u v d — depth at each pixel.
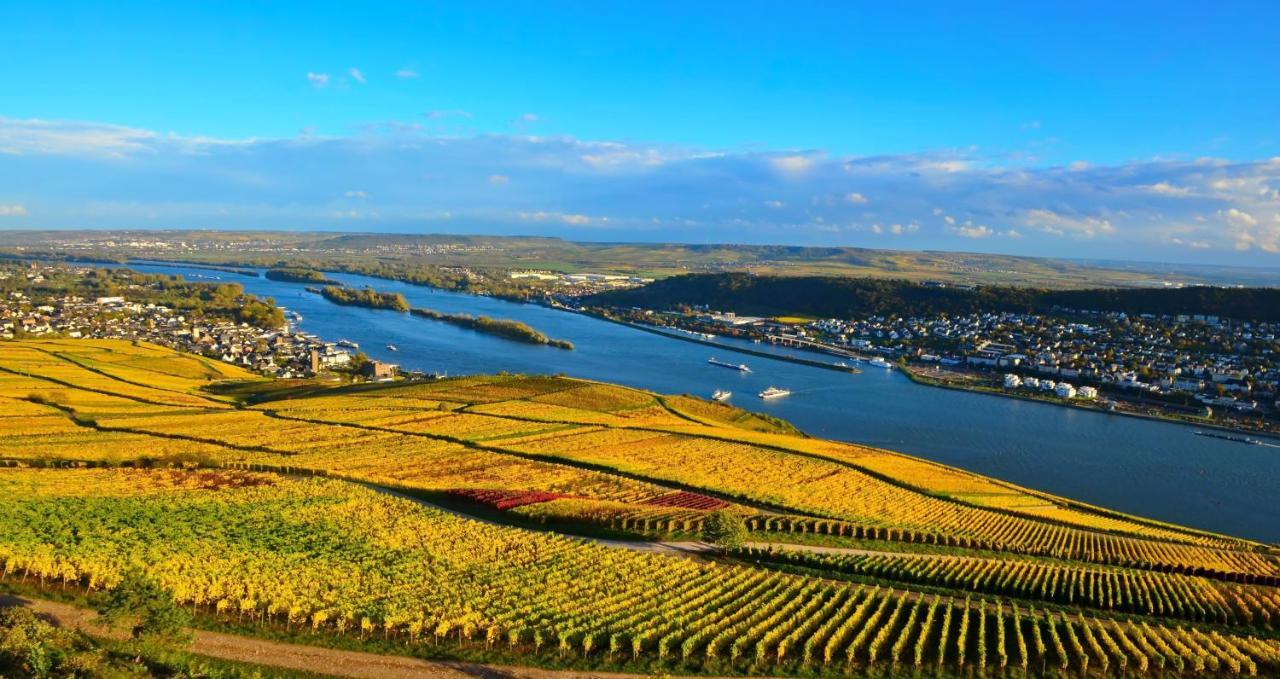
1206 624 72.38
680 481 124.69
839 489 128.50
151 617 51.22
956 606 71.94
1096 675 57.94
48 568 63.19
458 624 59.38
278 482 107.38
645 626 61.59
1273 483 180.00
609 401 198.62
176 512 87.69
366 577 69.00
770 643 60.03
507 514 98.31
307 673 51.12
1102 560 98.44
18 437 133.88
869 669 56.88
